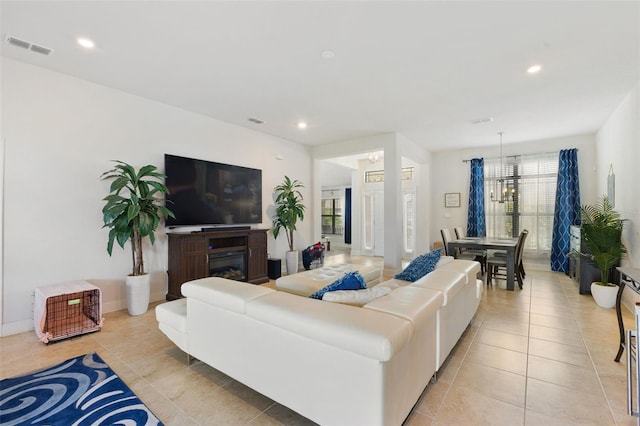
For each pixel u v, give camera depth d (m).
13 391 1.97
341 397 1.44
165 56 2.83
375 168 8.60
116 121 3.61
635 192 3.60
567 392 1.98
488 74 3.18
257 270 5.00
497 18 2.26
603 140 5.00
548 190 6.11
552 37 2.50
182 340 2.32
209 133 4.62
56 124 3.15
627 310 3.60
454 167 7.18
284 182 6.01
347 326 1.40
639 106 3.39
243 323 1.85
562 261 5.80
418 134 5.66
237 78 3.30
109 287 3.56
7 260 2.87
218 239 4.55
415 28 2.39
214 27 2.38
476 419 1.72
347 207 11.09
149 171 3.48
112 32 2.45
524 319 3.33
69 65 3.02
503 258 5.26
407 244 8.10
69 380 2.10
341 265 4.18
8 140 2.87
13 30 2.42
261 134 5.51
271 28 2.39
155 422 1.69
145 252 3.90
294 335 1.60
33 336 2.85
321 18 2.27
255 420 1.73
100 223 3.48
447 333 2.25
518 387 2.04
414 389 1.70
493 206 6.65
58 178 3.17
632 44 2.59
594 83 3.41
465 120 4.77
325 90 3.62
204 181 4.42
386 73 3.16
